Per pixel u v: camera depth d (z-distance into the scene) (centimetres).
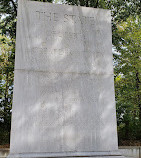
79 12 627
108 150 542
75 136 528
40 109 521
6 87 1445
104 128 554
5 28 1320
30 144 496
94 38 617
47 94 536
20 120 504
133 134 1077
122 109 1130
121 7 1408
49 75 551
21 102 515
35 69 545
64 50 582
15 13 1303
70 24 609
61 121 528
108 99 577
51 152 501
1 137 1000
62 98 543
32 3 596
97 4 1338
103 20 642
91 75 583
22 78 531
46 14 597
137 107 1249
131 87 1338
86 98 562
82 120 543
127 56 1340
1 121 1182
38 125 511
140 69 1301
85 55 594
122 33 1377
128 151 813
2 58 1415
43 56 560
